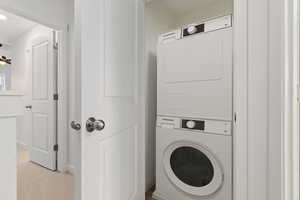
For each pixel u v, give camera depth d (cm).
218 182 128
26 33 345
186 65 146
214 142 130
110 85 99
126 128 120
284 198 77
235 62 91
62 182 208
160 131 162
